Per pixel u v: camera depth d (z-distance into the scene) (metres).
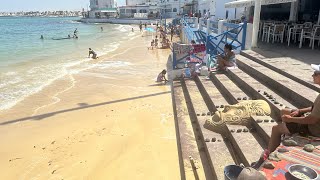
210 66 11.32
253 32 11.79
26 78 14.81
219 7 28.02
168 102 10.09
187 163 5.51
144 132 7.61
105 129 8.00
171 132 7.52
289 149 3.64
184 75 11.87
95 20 108.12
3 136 7.86
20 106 10.37
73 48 29.48
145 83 13.07
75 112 9.57
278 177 3.07
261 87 7.47
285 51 10.91
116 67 17.44
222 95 8.33
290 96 6.48
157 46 29.41
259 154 4.90
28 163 6.42
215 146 5.68
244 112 6.28
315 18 14.53
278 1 10.77
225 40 13.15
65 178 5.78
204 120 6.99
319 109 3.70
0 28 78.19
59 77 14.98
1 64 19.17
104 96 11.23
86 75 15.33
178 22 46.00
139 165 6.03
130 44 32.97
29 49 28.69
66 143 7.29
